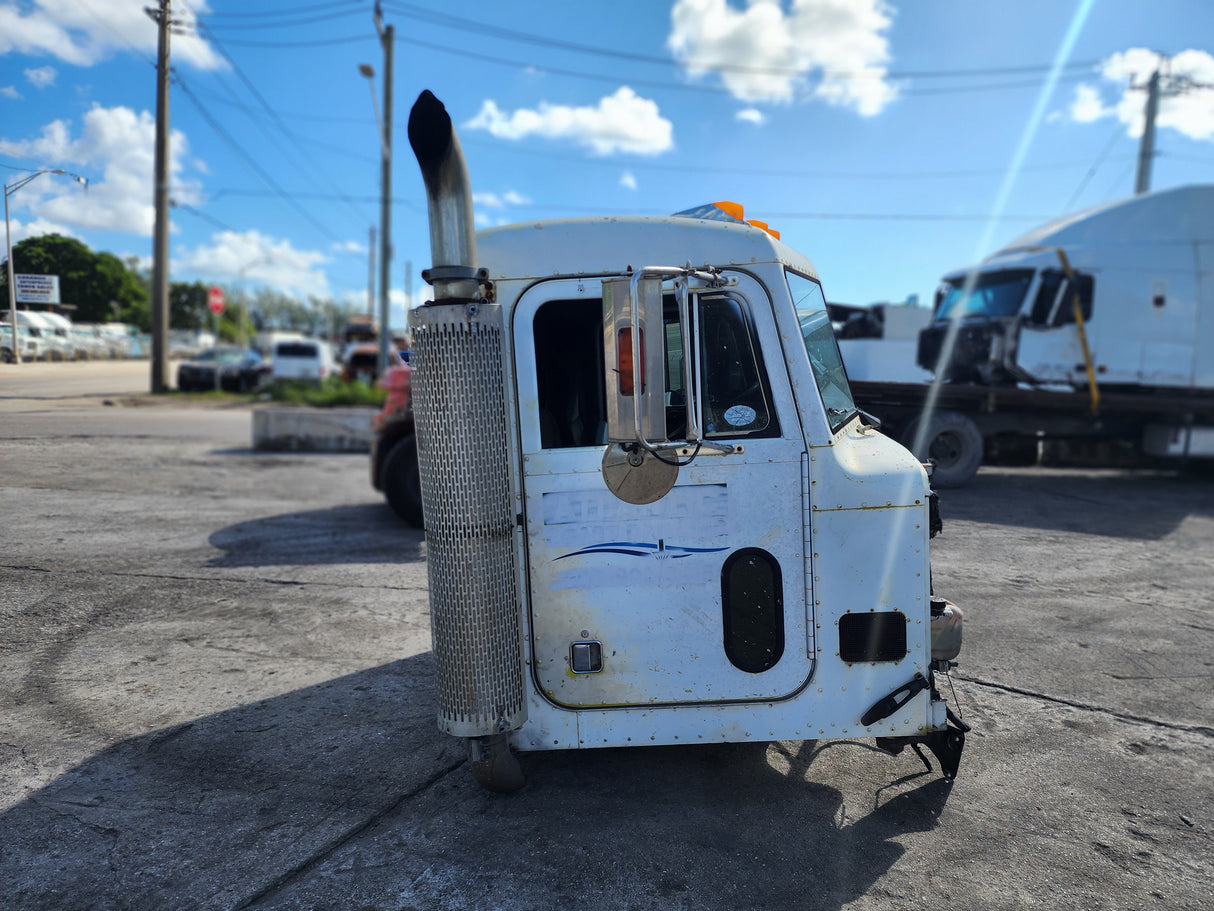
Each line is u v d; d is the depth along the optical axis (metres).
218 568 6.14
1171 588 5.98
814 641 3.00
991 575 6.17
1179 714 3.98
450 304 2.74
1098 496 9.58
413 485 7.69
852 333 13.51
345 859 2.71
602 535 2.97
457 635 2.80
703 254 3.02
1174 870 2.73
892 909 2.48
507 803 3.08
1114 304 11.37
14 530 6.23
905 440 9.20
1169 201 11.62
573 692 3.00
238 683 4.19
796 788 3.23
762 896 2.54
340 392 19.91
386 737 3.62
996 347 11.39
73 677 4.18
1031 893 2.59
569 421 3.02
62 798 3.07
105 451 7.79
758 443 2.98
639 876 2.63
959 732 3.20
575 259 2.98
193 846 2.78
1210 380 11.45
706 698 3.01
